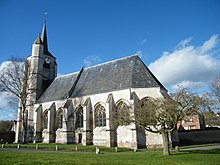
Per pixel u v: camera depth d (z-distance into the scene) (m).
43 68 52.34
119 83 34.59
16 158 16.44
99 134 34.16
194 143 37.91
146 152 23.44
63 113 38.03
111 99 33.31
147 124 20.31
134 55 37.97
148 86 32.06
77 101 38.62
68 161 14.87
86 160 15.63
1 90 41.88
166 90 33.53
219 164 13.05
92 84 39.22
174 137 31.97
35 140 41.62
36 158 16.73
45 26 58.16
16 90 42.75
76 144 35.75
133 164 13.69
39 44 51.59
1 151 23.33
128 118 22.48
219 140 39.69
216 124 55.97
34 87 48.03
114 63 40.03
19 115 48.12
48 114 40.91
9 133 49.78
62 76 49.19
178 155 18.14
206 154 18.44
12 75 42.84
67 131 36.97
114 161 15.12
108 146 30.69
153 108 20.33
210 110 20.22
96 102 35.88
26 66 47.44
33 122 45.28
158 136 29.67
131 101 29.61
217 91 44.22
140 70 34.84
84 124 34.66
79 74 44.31
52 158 16.83
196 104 18.89
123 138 31.27
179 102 19.19
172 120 19.14
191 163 13.66
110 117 32.09
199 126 57.88
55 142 40.06
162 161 14.98
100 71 41.16
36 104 46.19
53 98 43.44
